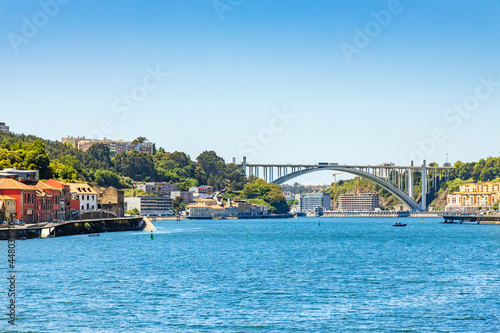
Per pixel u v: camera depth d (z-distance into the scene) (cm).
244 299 7356
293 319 6366
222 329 5984
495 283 8575
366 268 10312
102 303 7062
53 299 7256
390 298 7450
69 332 5847
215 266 10519
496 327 6091
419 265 10788
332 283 8556
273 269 10131
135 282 8556
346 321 6291
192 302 7162
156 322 6216
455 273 9650
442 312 6688
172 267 10306
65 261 10781
